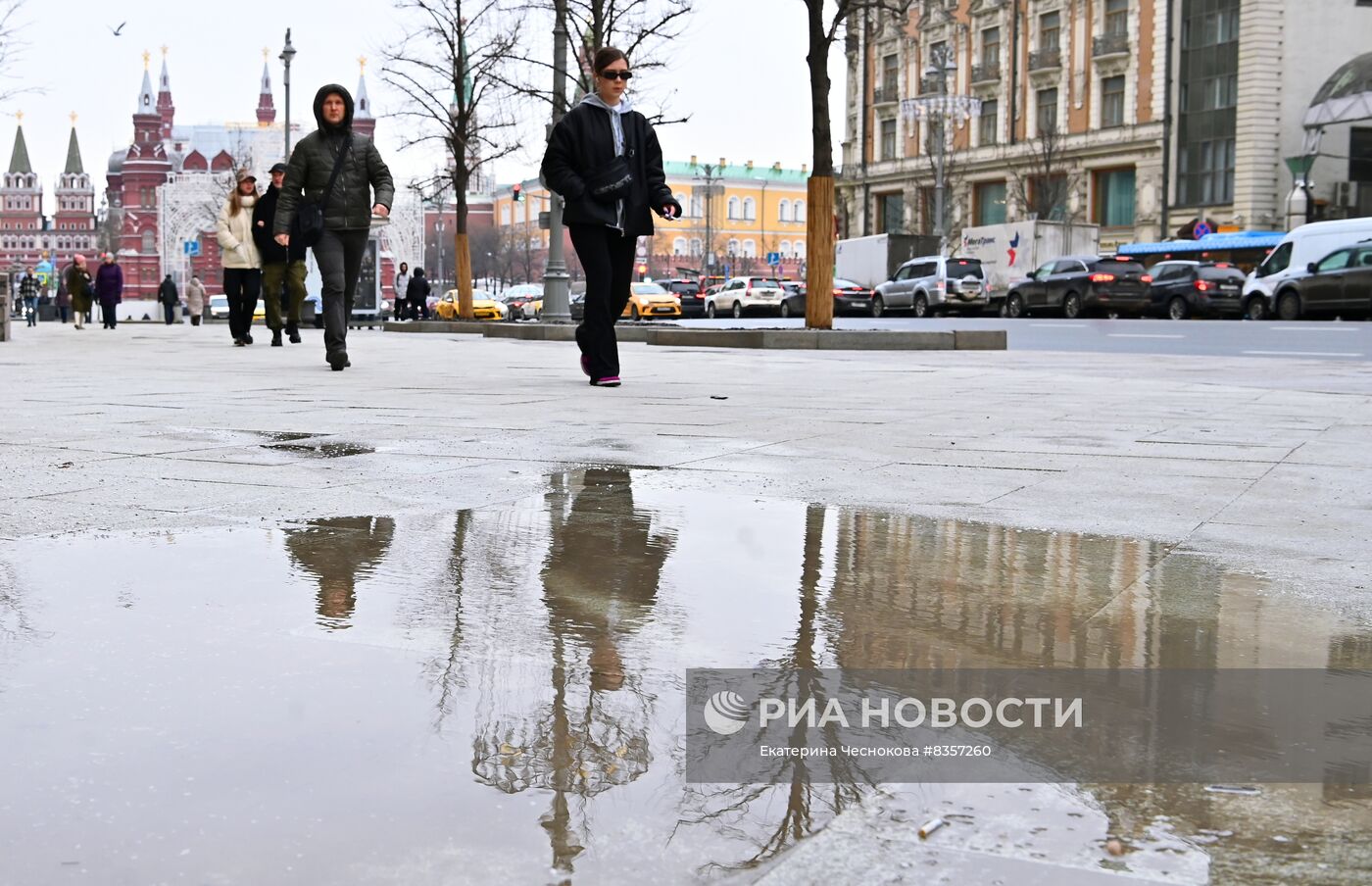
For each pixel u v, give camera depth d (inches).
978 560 107.7
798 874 45.6
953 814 51.0
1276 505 138.4
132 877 45.6
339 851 47.7
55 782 54.3
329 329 371.9
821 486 148.0
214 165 4694.9
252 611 86.3
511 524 121.3
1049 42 2218.3
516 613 86.3
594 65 296.5
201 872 46.0
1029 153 2222.0
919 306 1585.9
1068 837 48.8
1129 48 2060.8
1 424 206.8
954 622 85.4
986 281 1581.0
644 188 298.7
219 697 66.5
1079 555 110.4
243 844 48.3
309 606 87.9
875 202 2642.7
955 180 2416.3
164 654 75.1
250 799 52.6
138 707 64.8
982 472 161.5
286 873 45.9
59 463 160.6
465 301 1126.4
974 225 2407.7
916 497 141.3
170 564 102.0
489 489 142.9
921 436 202.5
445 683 69.2
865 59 2618.1
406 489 142.4
